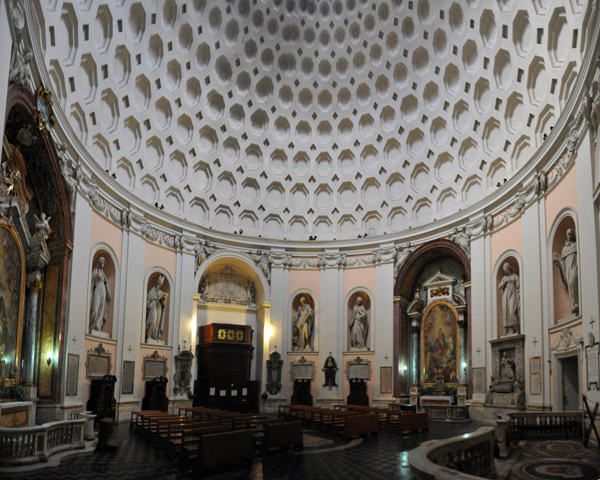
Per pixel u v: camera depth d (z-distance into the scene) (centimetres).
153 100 2139
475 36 1975
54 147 1448
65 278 1547
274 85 2512
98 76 1794
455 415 1975
